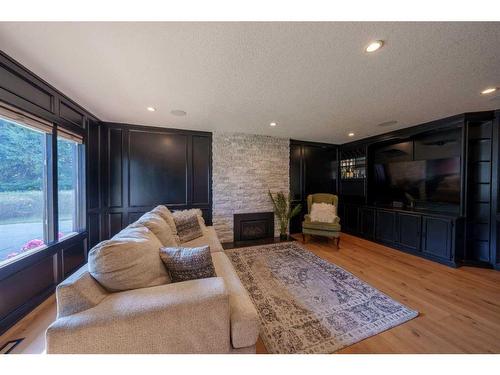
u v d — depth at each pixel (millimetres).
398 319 1740
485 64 1640
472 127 2957
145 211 3516
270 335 1554
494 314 1819
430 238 3131
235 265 2855
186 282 1211
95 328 917
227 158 3980
